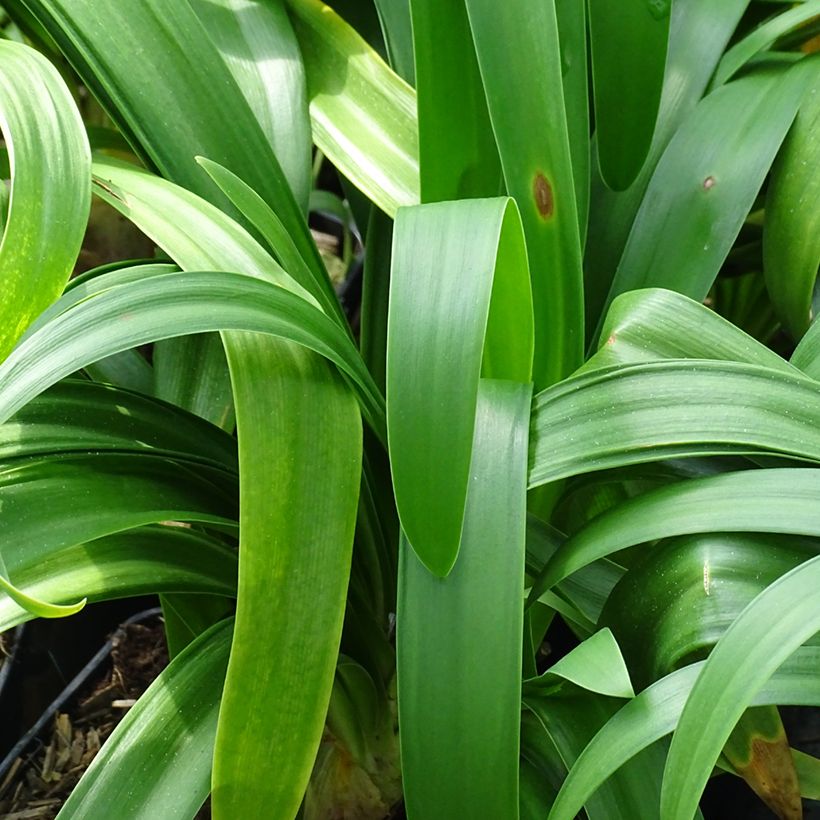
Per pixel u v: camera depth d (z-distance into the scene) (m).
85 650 1.00
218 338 0.82
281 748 0.63
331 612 0.64
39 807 0.86
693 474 0.72
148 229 0.68
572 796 0.61
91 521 0.65
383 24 0.82
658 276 0.79
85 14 0.72
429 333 0.62
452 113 0.72
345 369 0.66
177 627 0.80
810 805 0.82
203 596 0.78
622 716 0.62
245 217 0.74
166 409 0.71
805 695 0.61
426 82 0.71
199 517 0.67
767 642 0.58
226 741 0.63
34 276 0.64
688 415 0.65
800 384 0.65
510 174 0.70
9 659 0.91
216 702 0.67
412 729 0.63
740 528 0.63
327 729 0.76
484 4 0.68
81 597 0.66
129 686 0.95
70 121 0.68
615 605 0.68
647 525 0.64
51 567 0.67
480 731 0.62
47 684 0.94
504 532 0.63
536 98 0.69
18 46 0.70
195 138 0.73
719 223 0.78
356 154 0.79
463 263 0.62
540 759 0.69
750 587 0.64
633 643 0.67
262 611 0.63
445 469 0.61
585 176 0.77
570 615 0.72
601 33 0.76
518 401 0.66
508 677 0.62
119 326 0.61
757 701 0.61
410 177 0.78
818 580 0.59
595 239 0.83
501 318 0.69
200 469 0.70
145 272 0.69
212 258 0.68
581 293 0.73
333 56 0.82
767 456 0.67
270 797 0.63
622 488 0.81
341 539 0.64
